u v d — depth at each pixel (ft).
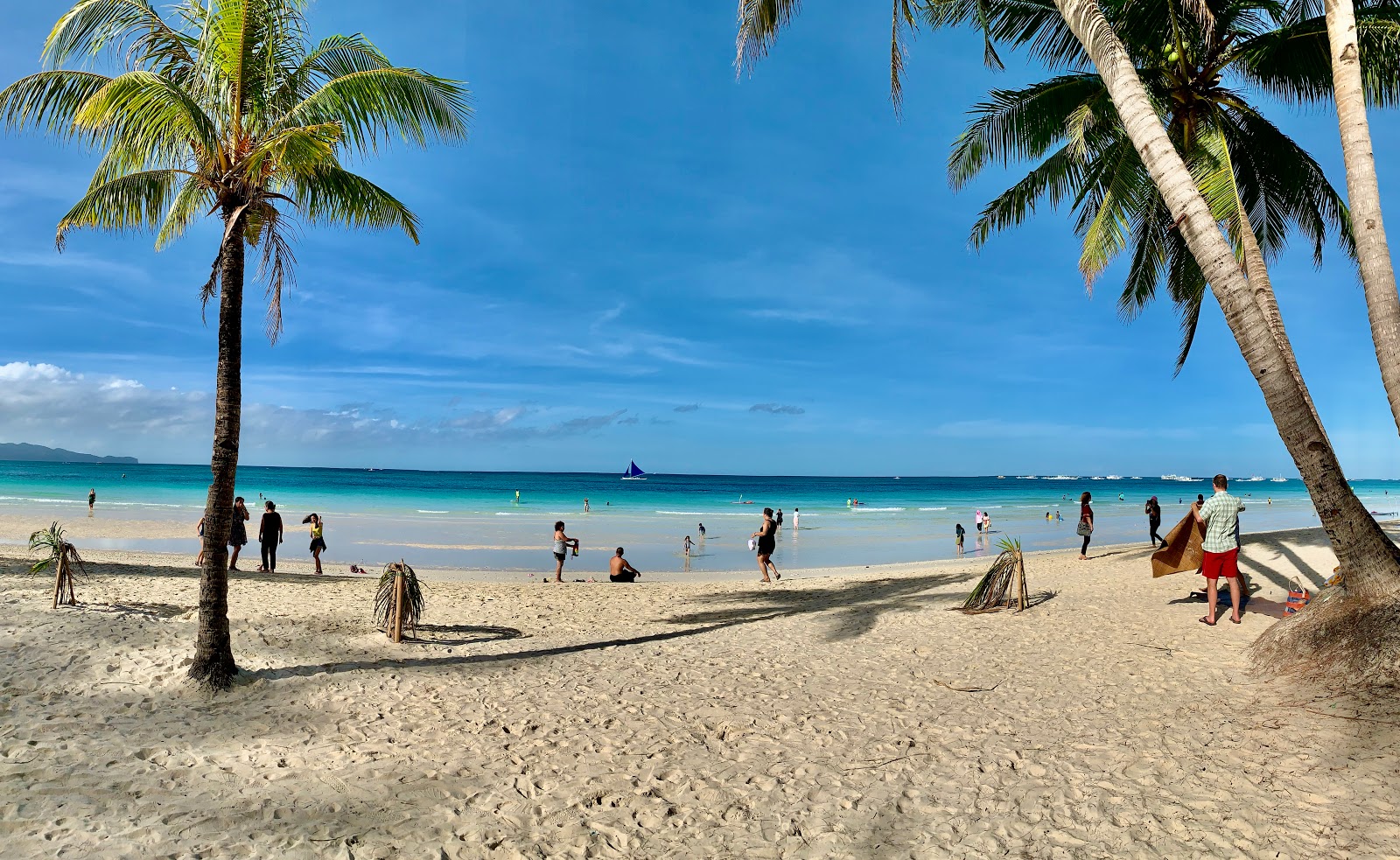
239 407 24.63
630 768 17.15
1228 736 16.93
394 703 22.61
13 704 21.53
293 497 199.52
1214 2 36.27
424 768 17.20
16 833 13.51
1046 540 108.37
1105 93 39.37
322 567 65.46
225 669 24.00
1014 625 31.24
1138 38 38.32
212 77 24.73
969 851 12.67
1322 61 37.37
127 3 24.47
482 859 12.92
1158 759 15.99
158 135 24.35
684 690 23.81
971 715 20.08
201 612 23.91
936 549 100.17
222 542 24.13
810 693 23.13
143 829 13.74
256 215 26.23
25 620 32.14
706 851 13.10
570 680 25.31
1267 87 40.55
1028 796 14.70
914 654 27.58
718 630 34.91
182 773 16.71
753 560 86.94
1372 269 22.97
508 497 220.23
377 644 31.17
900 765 16.79
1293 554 34.55
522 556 87.51
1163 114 37.86
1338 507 20.90
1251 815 13.15
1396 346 22.33
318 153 23.66
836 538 117.29
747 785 16.01
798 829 13.84
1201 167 33.55
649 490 312.50
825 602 43.78
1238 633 25.80
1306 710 17.94
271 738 19.29
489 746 18.71
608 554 91.35
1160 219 46.47
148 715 21.11
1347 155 23.67
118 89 21.76
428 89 26.68
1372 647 19.03
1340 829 12.42
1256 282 29.89
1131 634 27.55
